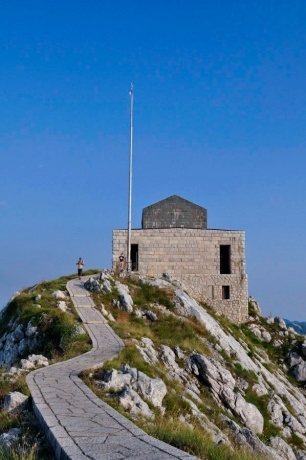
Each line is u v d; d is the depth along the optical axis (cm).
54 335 3092
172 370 3000
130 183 5341
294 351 4909
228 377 3184
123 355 2411
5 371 1980
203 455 1135
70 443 945
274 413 3275
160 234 5334
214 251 5353
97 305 3816
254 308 5609
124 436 1000
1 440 1116
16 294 4438
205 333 3903
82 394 1452
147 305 4081
